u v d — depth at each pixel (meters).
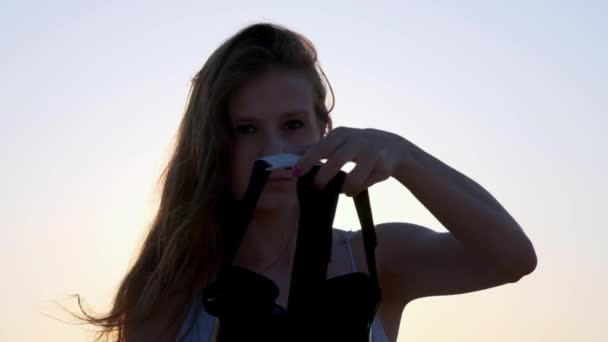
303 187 2.03
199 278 2.56
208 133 2.51
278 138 2.41
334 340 2.08
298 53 2.45
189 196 2.67
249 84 2.42
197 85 2.63
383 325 2.60
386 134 2.15
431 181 2.21
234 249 2.14
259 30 2.54
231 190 2.55
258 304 2.11
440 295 2.57
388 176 2.04
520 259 2.29
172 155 2.73
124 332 2.61
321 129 2.56
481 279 2.47
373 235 2.13
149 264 2.69
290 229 2.61
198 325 2.50
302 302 2.07
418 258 2.58
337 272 2.58
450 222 2.27
